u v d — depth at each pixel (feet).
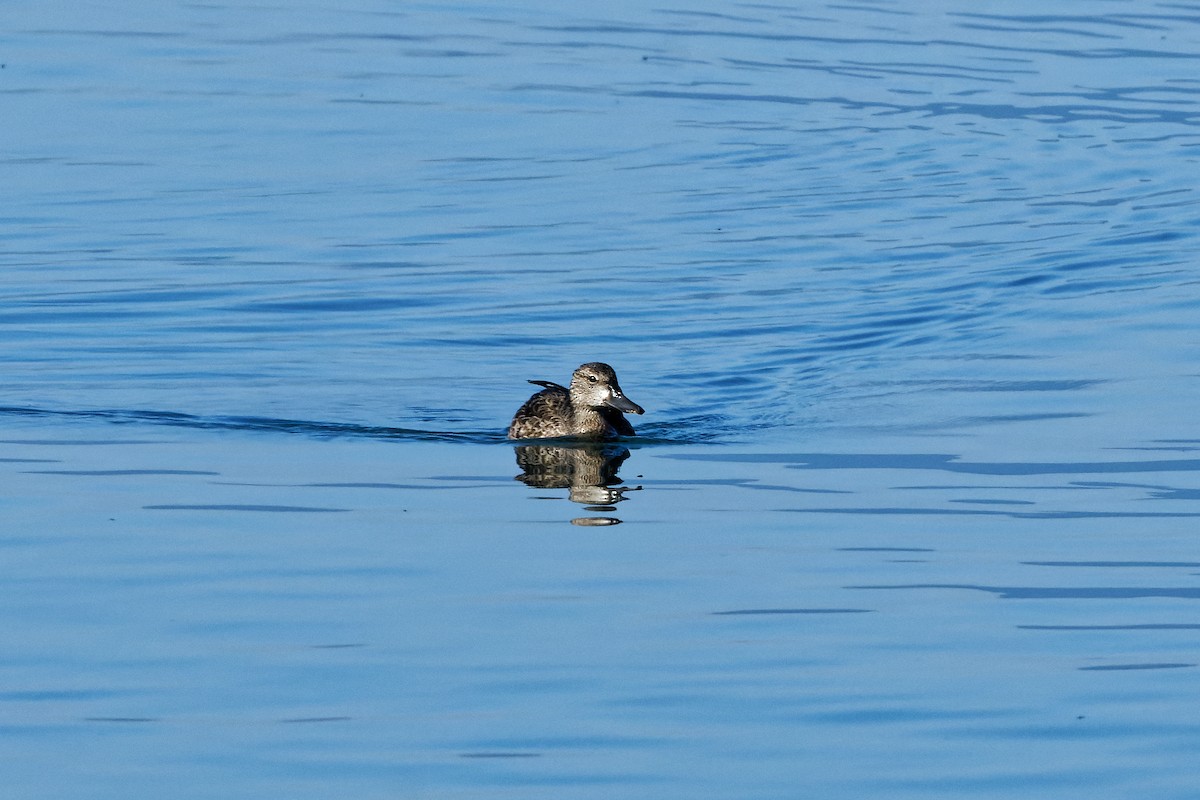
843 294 72.64
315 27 126.52
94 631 37.96
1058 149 98.37
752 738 32.81
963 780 31.09
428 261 77.20
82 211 83.46
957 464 51.57
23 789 30.86
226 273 74.79
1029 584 41.09
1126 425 54.90
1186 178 91.40
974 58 121.39
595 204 86.63
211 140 96.63
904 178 92.38
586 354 65.82
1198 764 31.60
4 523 45.70
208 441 54.80
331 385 61.77
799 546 44.21
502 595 40.55
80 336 66.44
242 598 40.14
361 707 34.17
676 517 46.98
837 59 120.47
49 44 118.11
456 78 112.16
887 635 37.91
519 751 32.30
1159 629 38.01
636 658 36.63
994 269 75.51
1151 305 69.72
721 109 106.52
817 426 56.54
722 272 75.97
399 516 47.01
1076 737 32.76
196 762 31.89
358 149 95.76
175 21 127.03
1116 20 133.90
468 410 59.67
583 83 111.86
